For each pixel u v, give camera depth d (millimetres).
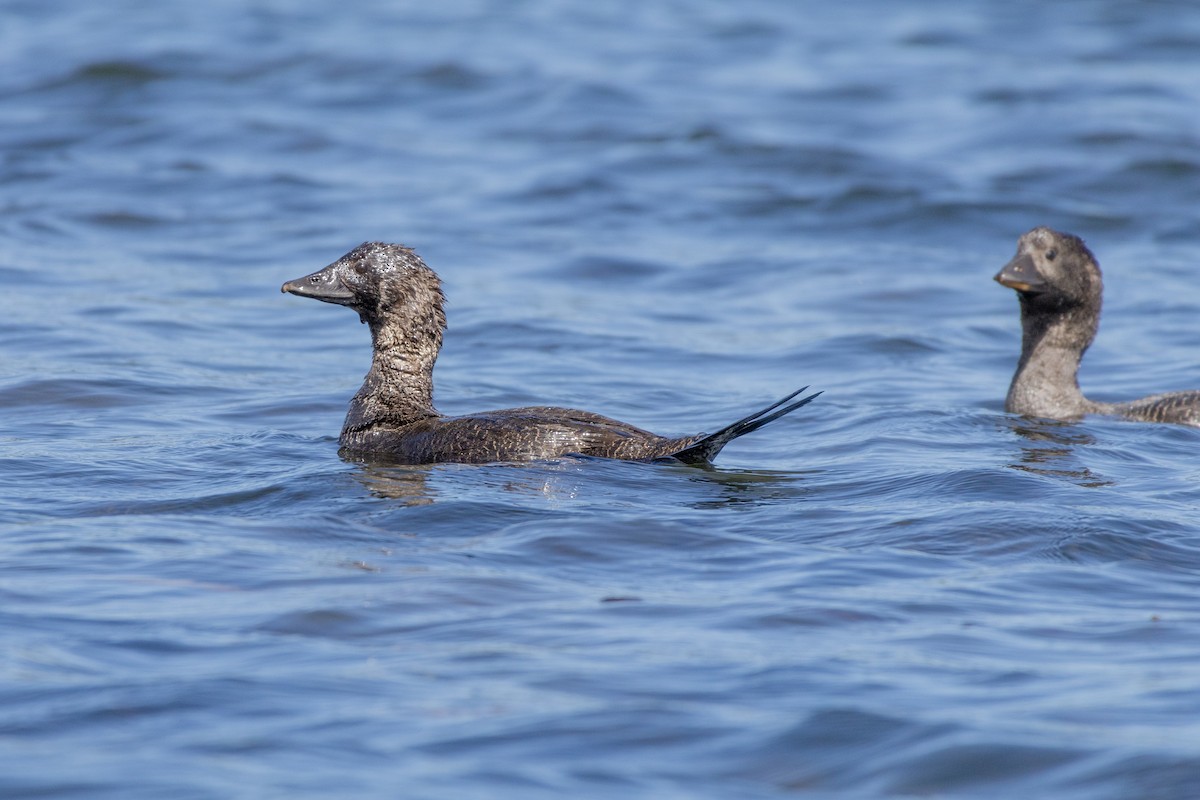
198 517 10648
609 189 27984
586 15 42781
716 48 38969
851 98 34219
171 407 15180
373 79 35156
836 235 25984
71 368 16625
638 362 18109
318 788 6281
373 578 9164
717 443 11719
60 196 26719
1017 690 7418
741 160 29734
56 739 6785
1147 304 21594
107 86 34000
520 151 30562
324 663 7750
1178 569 9594
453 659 7816
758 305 21453
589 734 6883
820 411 15500
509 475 11727
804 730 6926
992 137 31078
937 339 19625
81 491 11445
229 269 22656
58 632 8164
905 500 11203
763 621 8461
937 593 9016
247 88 34406
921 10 43375
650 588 9078
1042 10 43062
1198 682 7520
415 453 12648
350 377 16906
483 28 40531
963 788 6422
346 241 24266
